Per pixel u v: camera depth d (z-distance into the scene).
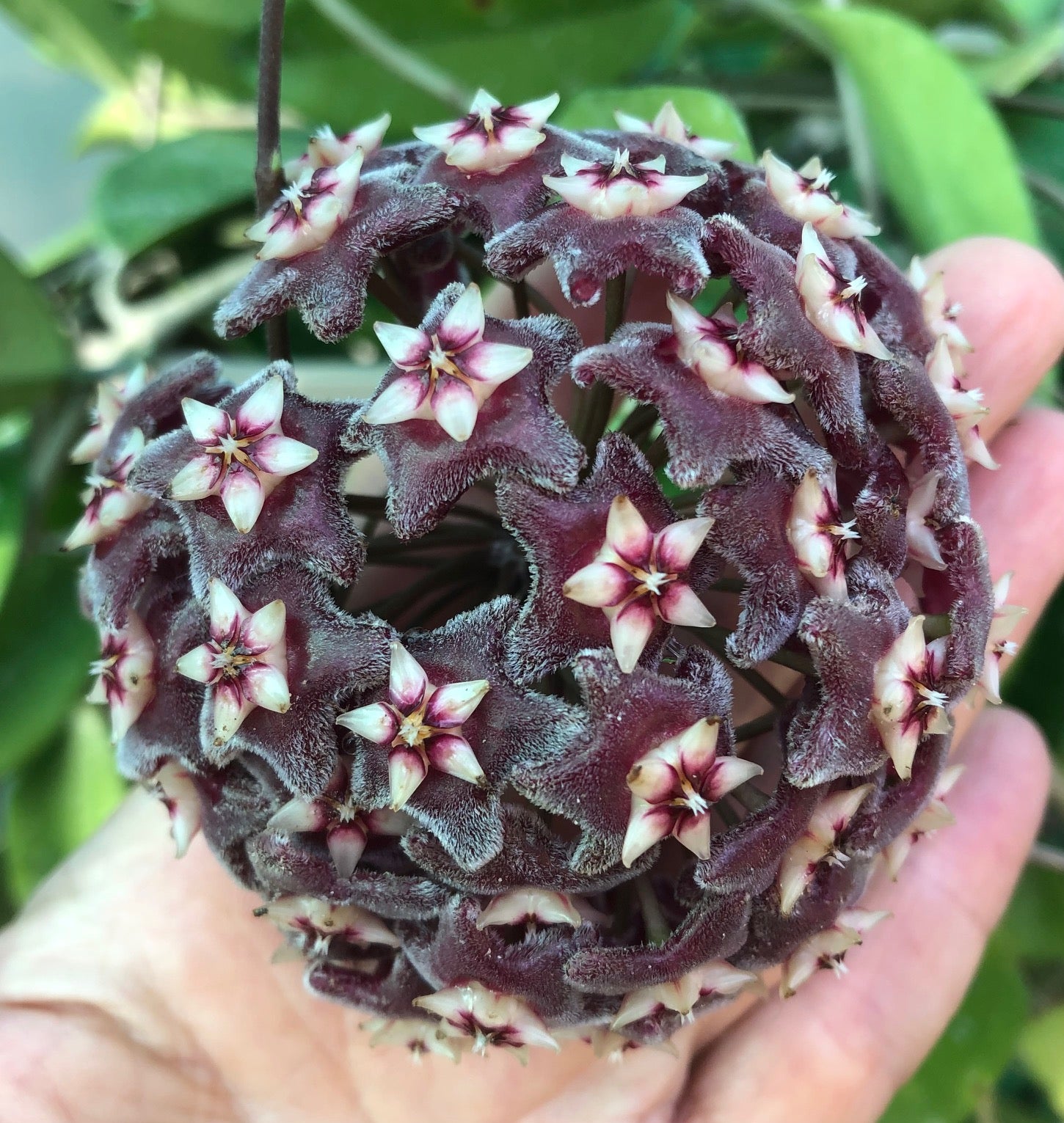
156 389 0.09
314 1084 0.12
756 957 0.09
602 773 0.07
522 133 0.08
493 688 0.07
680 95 0.12
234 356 0.16
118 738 0.09
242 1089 0.12
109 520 0.08
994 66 0.15
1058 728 0.15
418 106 0.14
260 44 0.08
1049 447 0.12
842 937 0.09
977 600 0.08
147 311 0.16
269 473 0.07
